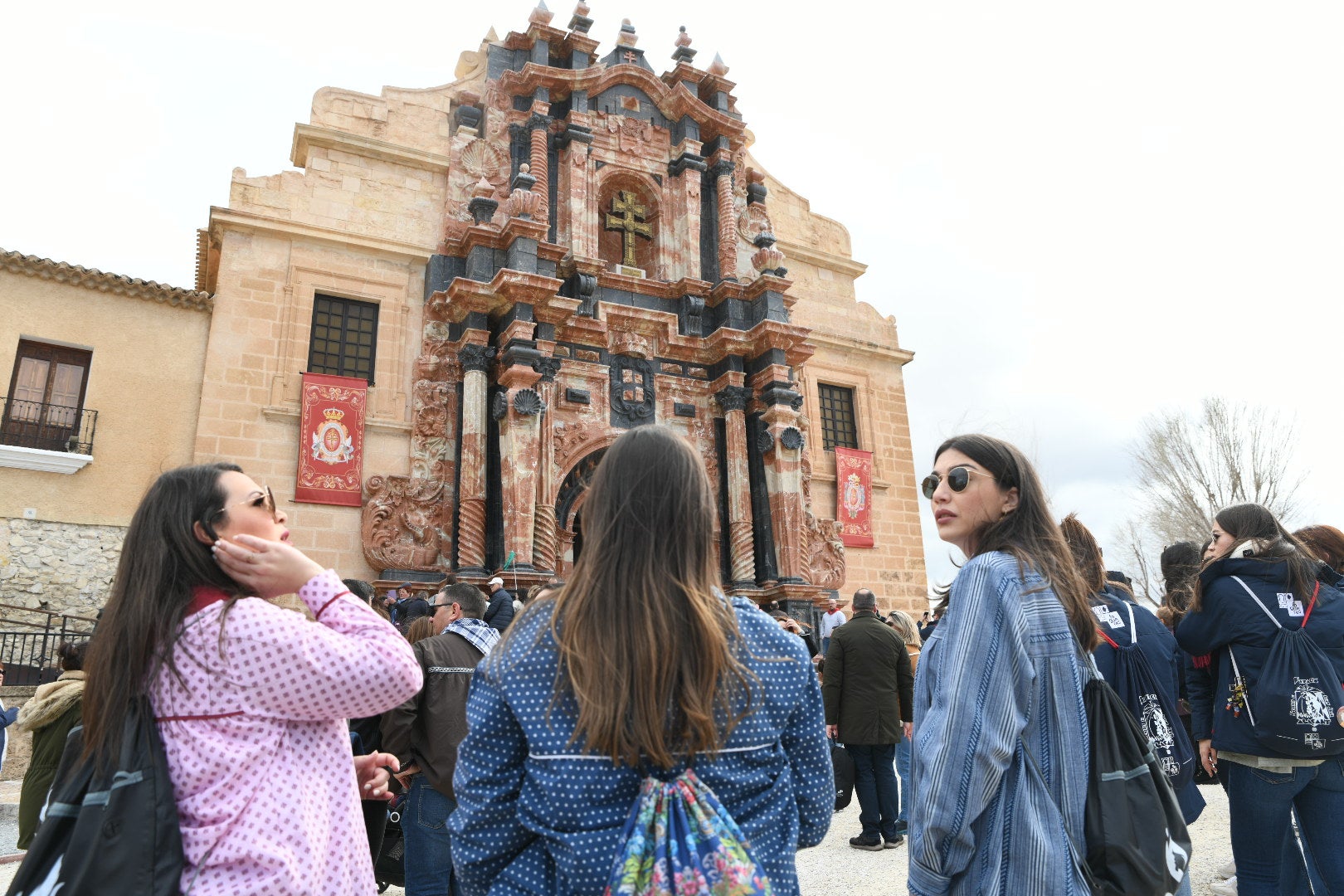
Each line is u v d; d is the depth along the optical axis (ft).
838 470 74.84
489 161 64.69
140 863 6.40
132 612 7.24
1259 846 13.34
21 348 50.37
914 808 8.14
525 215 59.93
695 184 72.08
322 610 7.84
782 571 63.00
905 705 26.37
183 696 7.06
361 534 54.44
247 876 6.63
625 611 6.64
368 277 59.62
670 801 6.32
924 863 7.93
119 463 50.90
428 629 20.06
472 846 6.80
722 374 68.39
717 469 67.26
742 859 6.04
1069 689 8.36
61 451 49.24
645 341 67.00
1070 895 7.53
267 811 6.87
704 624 6.61
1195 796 13.21
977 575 8.79
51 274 50.98
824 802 7.41
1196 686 16.31
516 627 7.24
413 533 55.16
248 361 54.75
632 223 71.05
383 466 56.59
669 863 6.02
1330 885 12.83
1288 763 13.03
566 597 7.01
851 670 25.71
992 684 8.14
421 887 15.49
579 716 6.52
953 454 10.25
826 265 82.38
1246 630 13.47
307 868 6.84
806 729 7.43
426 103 65.00
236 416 53.57
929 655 9.05
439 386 58.75
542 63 67.87
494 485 57.06
